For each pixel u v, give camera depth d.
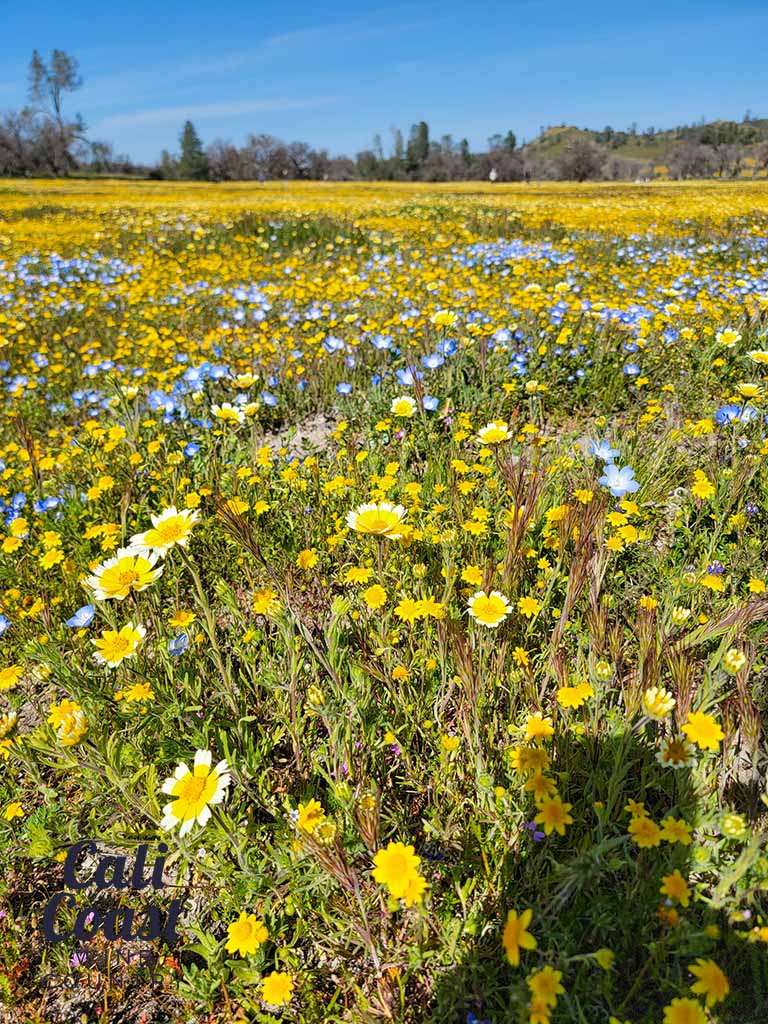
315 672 2.33
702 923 1.61
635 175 97.38
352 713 2.05
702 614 2.50
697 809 1.66
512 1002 1.33
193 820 1.64
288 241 13.71
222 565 3.29
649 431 4.18
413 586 2.64
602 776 1.90
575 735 2.00
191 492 3.75
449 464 3.55
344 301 7.73
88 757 1.98
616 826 1.86
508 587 2.26
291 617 2.04
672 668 1.77
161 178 100.19
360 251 12.10
